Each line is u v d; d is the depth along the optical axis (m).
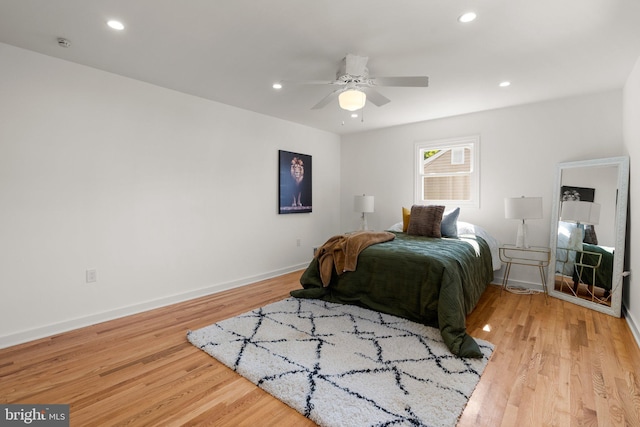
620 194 2.94
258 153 4.19
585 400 1.67
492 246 3.85
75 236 2.67
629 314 2.73
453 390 1.73
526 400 1.67
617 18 1.97
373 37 2.21
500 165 3.97
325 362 2.03
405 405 1.61
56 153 2.56
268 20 2.01
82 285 2.71
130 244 3.00
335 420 1.51
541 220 3.72
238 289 3.83
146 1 1.81
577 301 3.23
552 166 3.63
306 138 4.90
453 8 1.87
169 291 3.30
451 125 4.33
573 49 2.38
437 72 2.80
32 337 2.44
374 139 5.14
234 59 2.57
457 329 2.26
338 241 3.29
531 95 3.43
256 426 1.51
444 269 2.52
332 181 5.43
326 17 1.97
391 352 2.16
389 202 5.00
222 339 2.37
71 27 2.09
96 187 2.78
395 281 2.80
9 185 2.35
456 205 4.35
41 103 2.48
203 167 3.58
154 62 2.63
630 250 2.80
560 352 2.19
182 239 3.40
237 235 3.96
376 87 3.17
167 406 1.65
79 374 1.95
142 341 2.40
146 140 3.10
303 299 3.28
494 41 2.26
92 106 2.74
